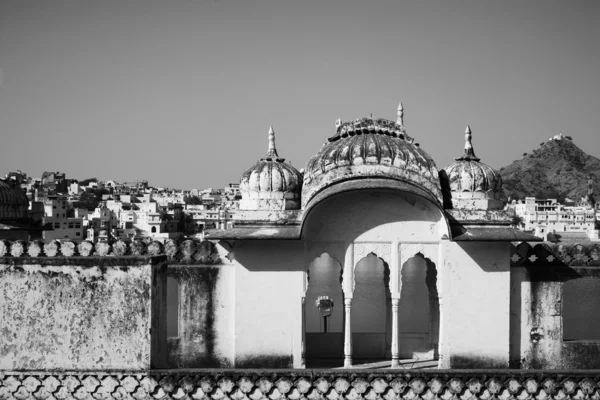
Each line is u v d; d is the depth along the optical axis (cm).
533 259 1833
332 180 1819
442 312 1786
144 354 1620
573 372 1673
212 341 1822
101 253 1797
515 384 1670
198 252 1831
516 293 1827
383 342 1994
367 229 1811
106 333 1616
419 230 1803
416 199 1802
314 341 2014
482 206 1830
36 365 1620
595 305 3130
